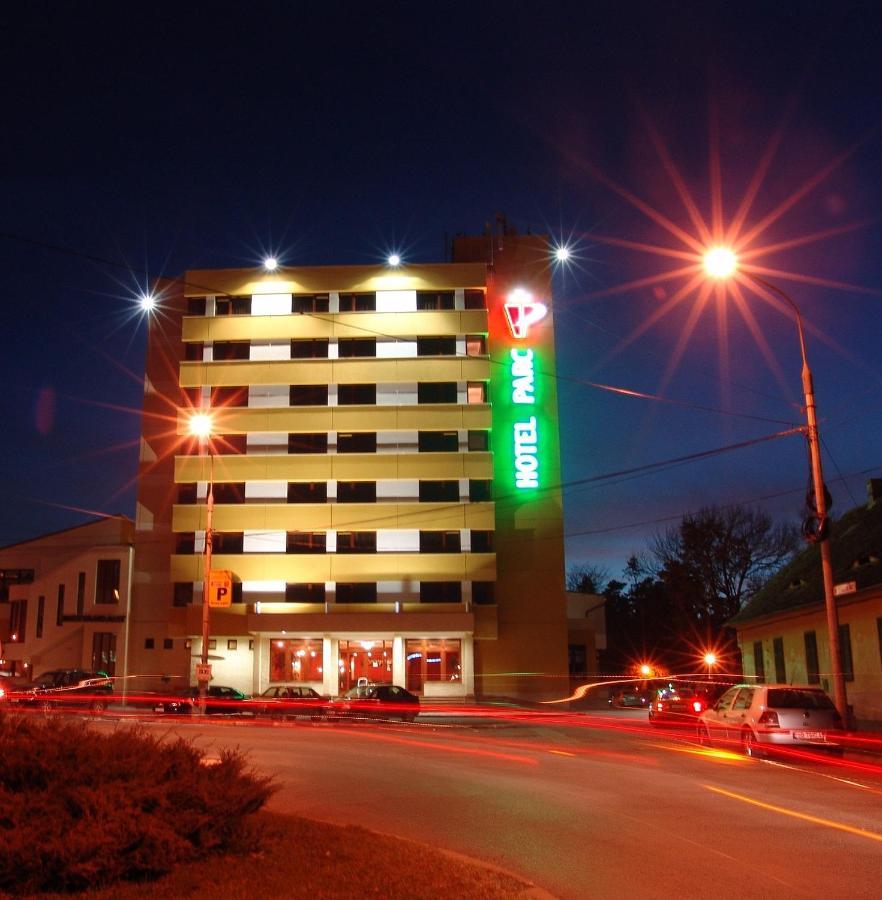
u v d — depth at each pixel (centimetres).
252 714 4138
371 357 5494
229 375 5519
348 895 736
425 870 839
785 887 864
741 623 4344
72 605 5728
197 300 5709
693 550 6631
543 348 5688
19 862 702
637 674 8188
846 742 2102
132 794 798
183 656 5509
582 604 6762
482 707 4738
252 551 5344
